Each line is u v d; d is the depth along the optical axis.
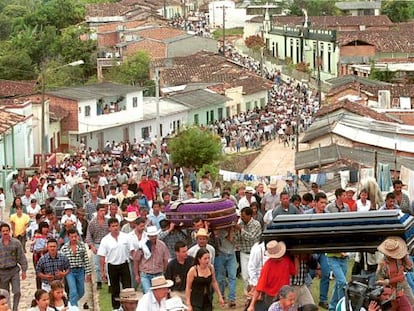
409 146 41.94
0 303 16.12
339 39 108.69
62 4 134.88
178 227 19.88
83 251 20.09
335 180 35.34
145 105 83.12
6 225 20.17
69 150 72.69
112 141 74.81
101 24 130.62
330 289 20.44
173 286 17.41
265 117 81.44
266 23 136.75
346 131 45.84
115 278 20.33
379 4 156.25
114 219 20.19
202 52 114.50
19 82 81.56
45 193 33.62
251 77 98.19
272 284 16.02
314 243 15.85
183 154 56.00
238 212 22.91
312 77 110.19
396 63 96.62
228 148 73.38
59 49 108.50
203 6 174.88
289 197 21.16
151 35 119.56
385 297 14.98
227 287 21.05
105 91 76.94
